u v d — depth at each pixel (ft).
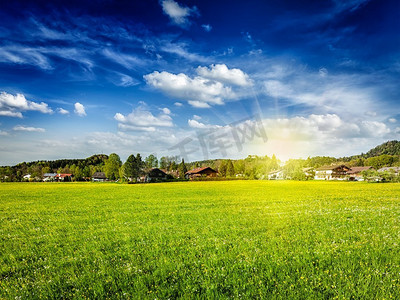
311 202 79.30
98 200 105.09
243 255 26.25
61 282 21.61
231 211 63.93
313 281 19.01
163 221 52.03
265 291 17.71
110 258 27.89
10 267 26.40
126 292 18.78
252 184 233.14
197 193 131.75
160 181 302.86
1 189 194.80
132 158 314.14
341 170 429.79
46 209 79.61
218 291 18.47
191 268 23.50
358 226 38.47
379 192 114.73
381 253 24.11
